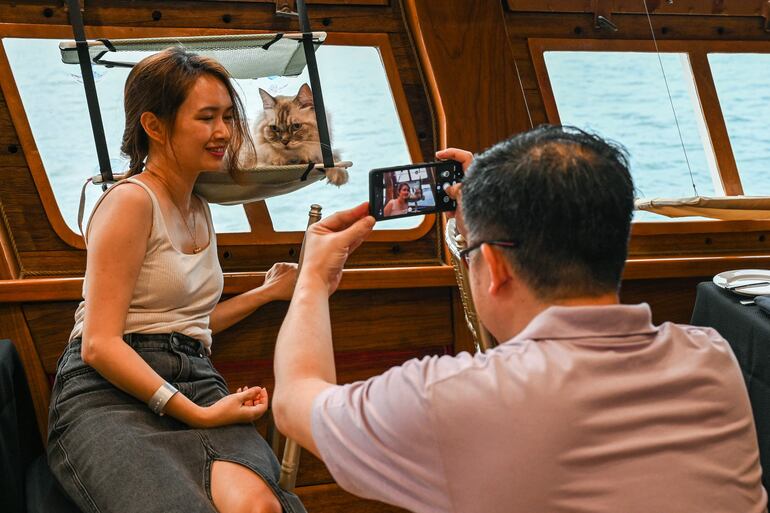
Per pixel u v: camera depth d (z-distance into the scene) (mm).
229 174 2090
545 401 985
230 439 1781
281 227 2508
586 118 2766
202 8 2459
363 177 2602
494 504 981
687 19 2828
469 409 990
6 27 2307
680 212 2494
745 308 2117
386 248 2545
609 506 970
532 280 1078
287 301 2326
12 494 1893
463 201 1142
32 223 2326
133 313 1879
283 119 2297
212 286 2021
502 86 2629
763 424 2021
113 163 2326
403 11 2633
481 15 2631
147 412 1804
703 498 992
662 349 1057
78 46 2045
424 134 2645
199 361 1955
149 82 1893
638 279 2539
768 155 2857
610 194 1052
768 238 2768
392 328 2432
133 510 1600
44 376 2219
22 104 2336
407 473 1023
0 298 2154
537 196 1049
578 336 1040
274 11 2512
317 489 2391
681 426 1021
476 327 1570
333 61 2582
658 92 2824
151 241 1858
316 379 1196
